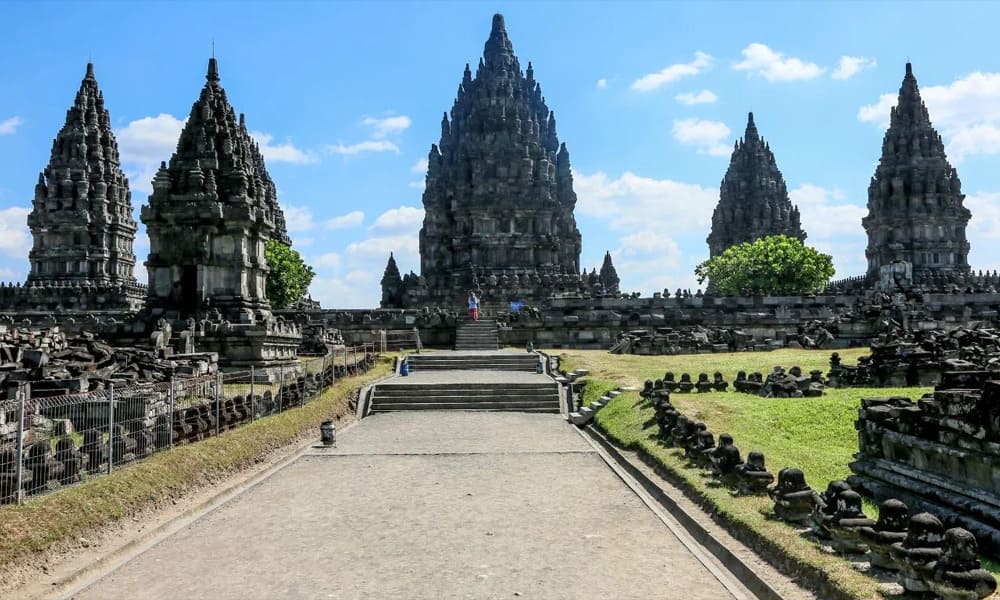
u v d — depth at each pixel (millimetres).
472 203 97500
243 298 48125
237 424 25562
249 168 52094
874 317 59094
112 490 16484
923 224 103625
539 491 19422
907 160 105500
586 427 31016
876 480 16562
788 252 99812
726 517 15148
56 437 19609
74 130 99688
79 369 28344
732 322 69000
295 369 45406
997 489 13102
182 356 36781
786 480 14438
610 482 20484
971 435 13711
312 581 12898
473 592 12336
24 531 13570
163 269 48375
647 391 29875
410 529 16016
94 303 94938
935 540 10148
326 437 26391
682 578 12930
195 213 47500
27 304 93438
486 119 99875
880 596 10250
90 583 12828
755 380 31531
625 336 60625
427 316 66562
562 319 66125
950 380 16031
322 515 17203
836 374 32875
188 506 17797
